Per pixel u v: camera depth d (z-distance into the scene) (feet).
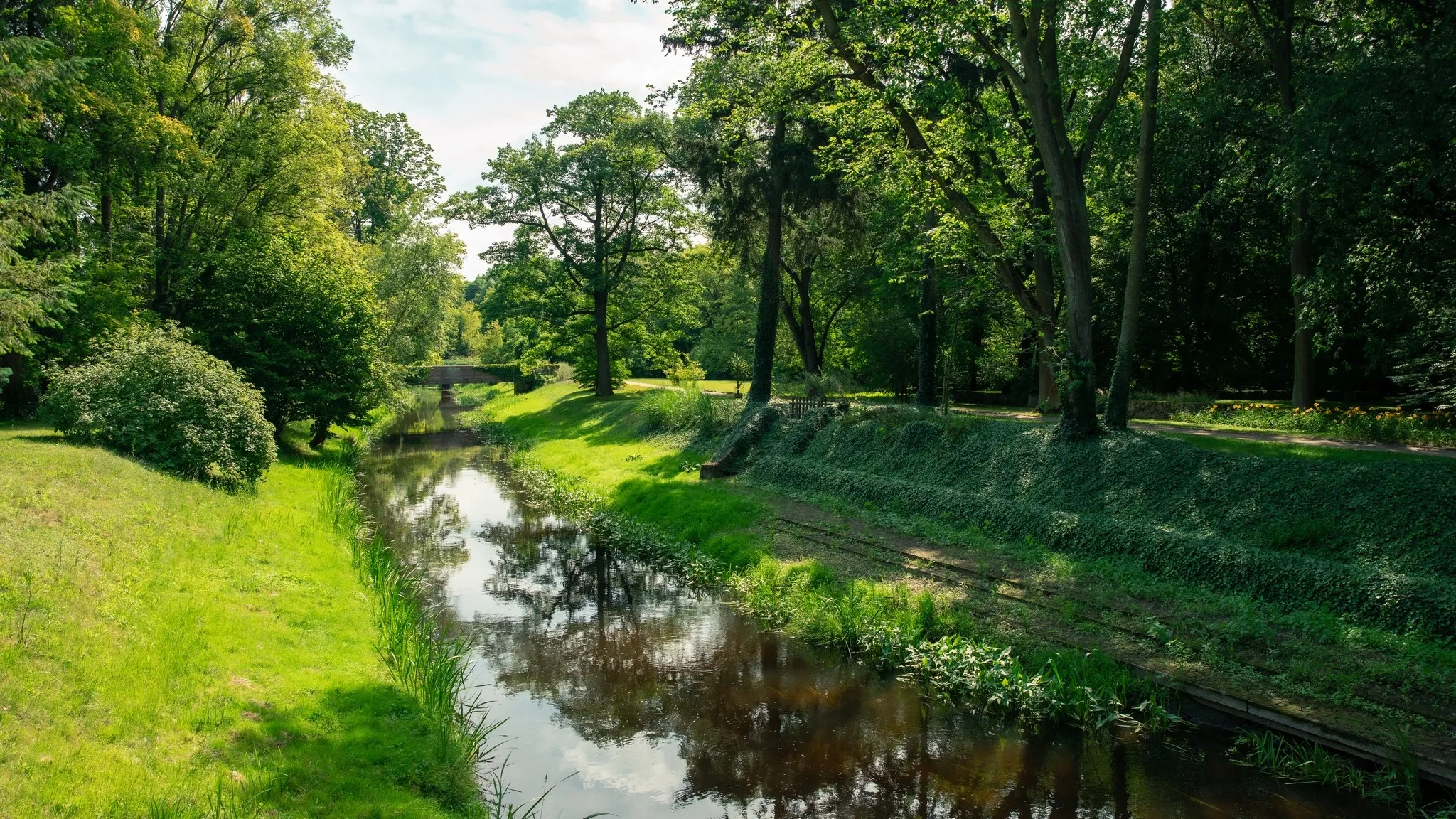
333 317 83.25
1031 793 25.88
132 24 67.46
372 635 35.37
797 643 39.60
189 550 37.76
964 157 65.51
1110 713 30.01
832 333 141.08
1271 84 74.43
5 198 43.27
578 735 30.50
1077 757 27.99
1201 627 33.86
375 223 176.65
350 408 85.66
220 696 25.03
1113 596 37.93
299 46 88.94
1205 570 37.93
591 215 138.62
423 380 184.34
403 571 51.55
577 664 37.50
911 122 55.67
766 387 89.10
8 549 28.66
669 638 40.81
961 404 113.50
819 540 51.62
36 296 43.21
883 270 111.14
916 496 55.47
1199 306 101.55
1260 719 28.27
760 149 86.94
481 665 37.42
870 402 108.78
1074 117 66.74
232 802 19.49
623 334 150.61
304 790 21.39
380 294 139.44
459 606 46.21
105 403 51.67
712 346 171.42
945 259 67.62
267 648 30.12
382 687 29.53
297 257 84.17
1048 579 40.78
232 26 81.71
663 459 84.12
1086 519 44.88
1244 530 40.73
